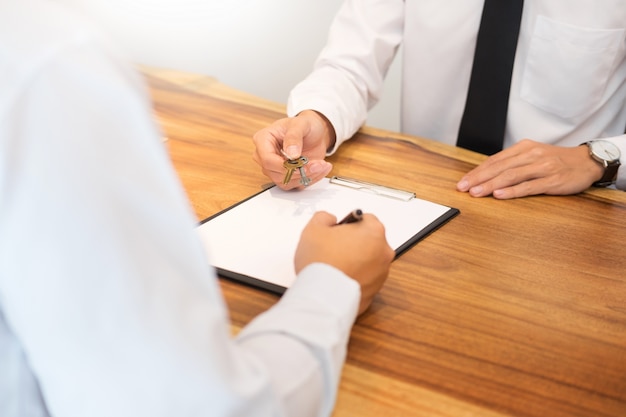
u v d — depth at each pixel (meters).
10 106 0.45
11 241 0.46
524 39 1.53
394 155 1.35
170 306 0.49
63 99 0.46
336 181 1.19
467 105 1.54
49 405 0.53
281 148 1.24
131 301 0.48
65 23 0.49
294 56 2.31
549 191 1.22
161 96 1.59
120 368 0.48
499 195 1.19
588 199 1.23
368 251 0.79
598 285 0.95
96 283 0.47
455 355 0.78
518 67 1.55
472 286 0.92
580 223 1.13
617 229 1.12
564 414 0.70
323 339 0.62
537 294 0.91
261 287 0.87
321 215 0.85
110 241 0.47
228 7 2.24
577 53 1.48
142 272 0.48
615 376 0.77
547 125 1.57
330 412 0.64
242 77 2.36
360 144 1.40
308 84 1.45
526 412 0.70
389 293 0.89
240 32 2.29
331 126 1.34
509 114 1.59
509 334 0.83
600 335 0.84
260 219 1.05
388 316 0.84
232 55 2.32
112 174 0.47
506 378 0.75
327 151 1.35
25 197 0.46
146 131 0.48
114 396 0.49
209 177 1.21
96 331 0.48
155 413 0.49
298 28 2.27
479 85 1.51
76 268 0.47
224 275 0.89
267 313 0.66
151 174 0.48
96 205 0.46
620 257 1.03
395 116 2.47
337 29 1.62
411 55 1.65
